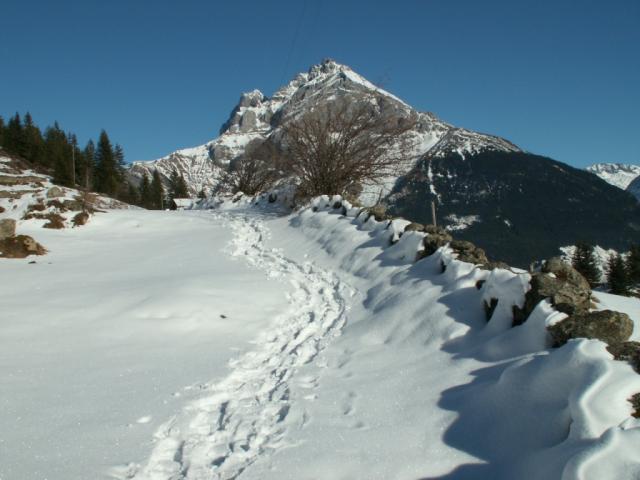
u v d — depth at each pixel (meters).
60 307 6.64
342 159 14.72
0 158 50.19
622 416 2.88
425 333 5.34
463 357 4.64
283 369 5.06
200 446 3.60
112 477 3.15
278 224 13.31
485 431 3.48
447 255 6.52
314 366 5.07
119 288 7.65
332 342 5.80
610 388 3.01
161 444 3.58
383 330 5.77
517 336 4.38
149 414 3.99
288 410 4.07
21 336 5.60
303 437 3.65
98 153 61.72
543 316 4.23
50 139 59.84
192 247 11.41
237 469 3.29
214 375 4.84
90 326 6.02
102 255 10.62
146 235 13.17
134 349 5.42
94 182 58.97
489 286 5.14
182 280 7.93
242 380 4.81
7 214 13.99
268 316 6.79
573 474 2.48
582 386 3.07
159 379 4.68
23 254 10.20
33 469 3.14
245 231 13.00
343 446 3.48
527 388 3.47
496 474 3.07
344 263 8.85
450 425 3.64
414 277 6.79
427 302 5.83
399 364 4.86
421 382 4.36
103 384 4.50
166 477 3.24
